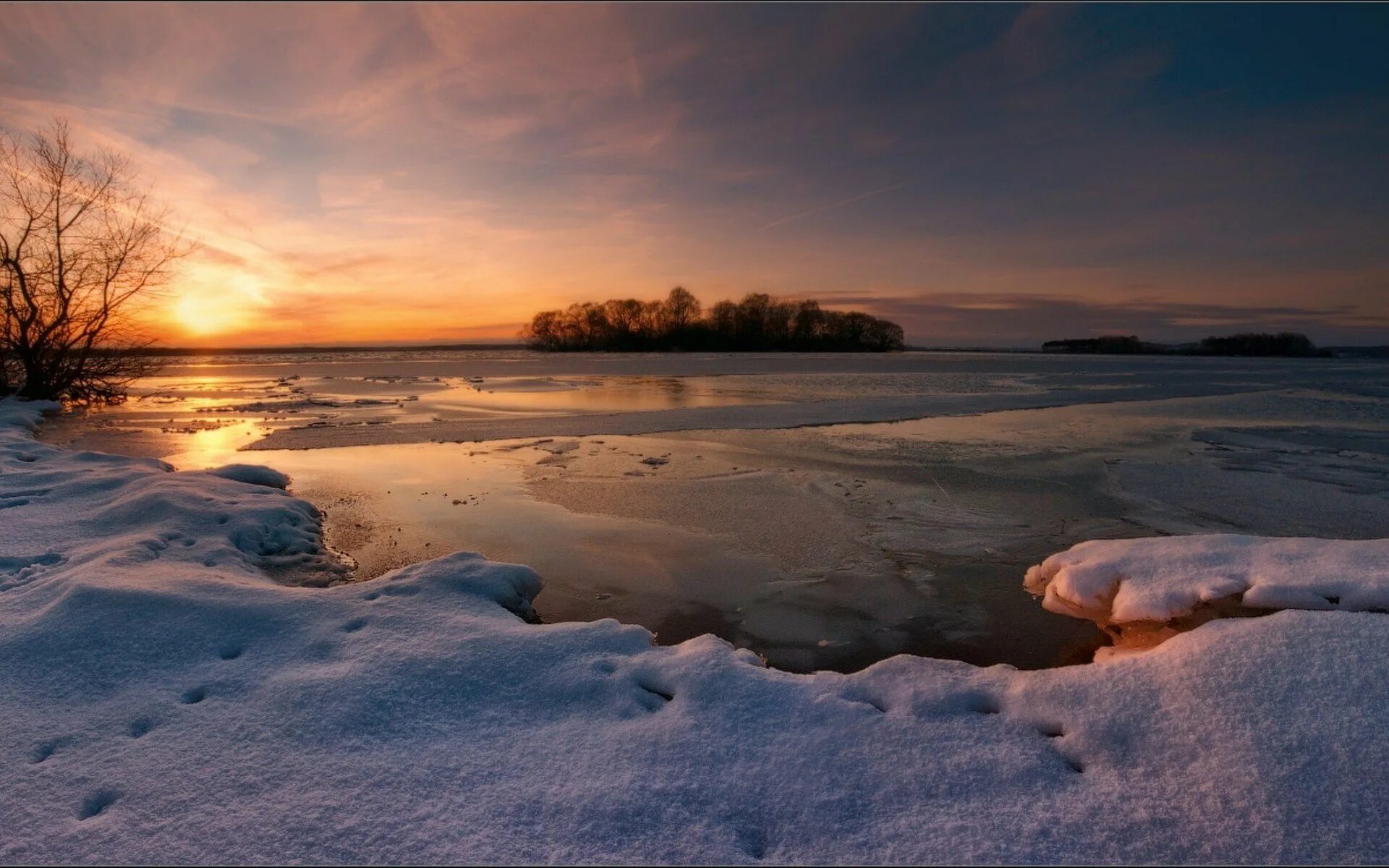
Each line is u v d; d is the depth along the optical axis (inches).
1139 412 677.3
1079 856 93.6
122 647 149.3
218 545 224.8
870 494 339.6
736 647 183.0
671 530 281.3
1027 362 1974.7
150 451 453.1
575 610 204.5
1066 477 377.1
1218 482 366.0
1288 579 165.6
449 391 948.6
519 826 99.2
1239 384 1062.4
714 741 118.4
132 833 97.1
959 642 186.1
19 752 115.3
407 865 91.9
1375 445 479.2
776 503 322.3
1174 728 114.1
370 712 126.4
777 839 98.9
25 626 156.0
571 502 324.2
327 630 159.3
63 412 681.0
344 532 275.9
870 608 207.3
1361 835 93.0
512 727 125.3
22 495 283.9
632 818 101.0
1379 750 104.1
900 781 108.4
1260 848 92.8
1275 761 104.8
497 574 192.9
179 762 112.6
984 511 310.7
